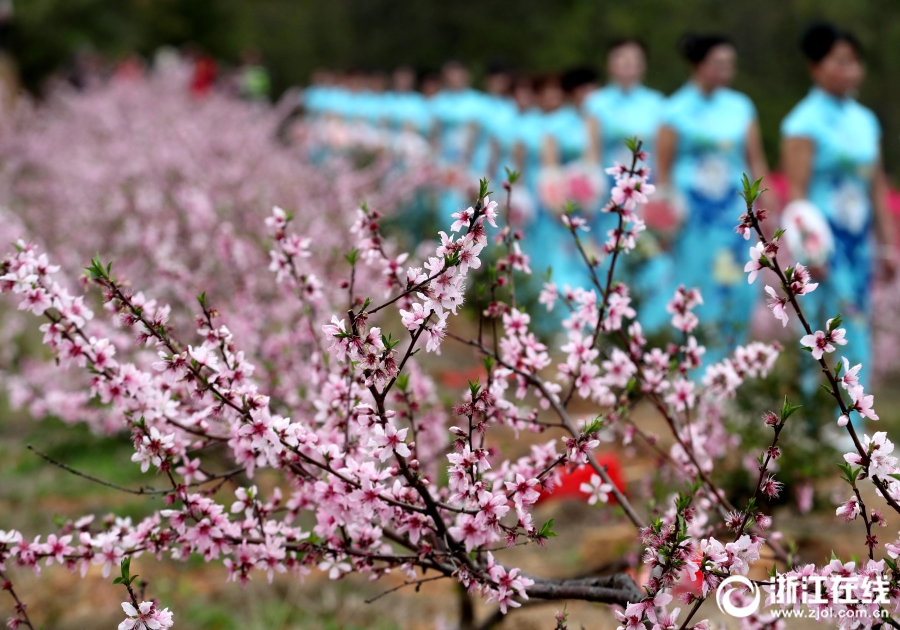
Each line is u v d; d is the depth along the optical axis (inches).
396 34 1630.2
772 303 115.5
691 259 418.6
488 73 698.8
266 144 677.3
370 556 134.3
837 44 367.6
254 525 136.9
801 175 373.4
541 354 150.6
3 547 134.3
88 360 136.9
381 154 685.3
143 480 318.0
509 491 123.3
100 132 727.7
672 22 1347.2
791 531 258.2
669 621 118.3
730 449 252.4
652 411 348.2
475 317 165.5
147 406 139.3
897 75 1248.8
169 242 292.0
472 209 111.3
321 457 138.2
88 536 136.2
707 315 415.5
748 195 114.2
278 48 1701.5
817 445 267.3
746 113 430.3
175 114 814.5
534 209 544.1
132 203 353.4
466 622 213.0
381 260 151.5
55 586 248.4
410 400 151.6
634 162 144.3
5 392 403.5
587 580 140.3
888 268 394.0
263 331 245.8
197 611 238.8
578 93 551.8
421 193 563.8
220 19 1718.8
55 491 308.5
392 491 128.1
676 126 427.5
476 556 136.3
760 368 176.2
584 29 1432.1
